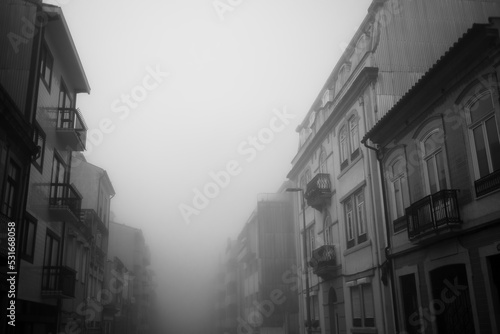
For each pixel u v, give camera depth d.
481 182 11.72
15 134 14.01
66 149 21.34
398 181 16.22
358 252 18.78
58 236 19.89
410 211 14.32
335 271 21.28
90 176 30.55
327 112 23.66
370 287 17.64
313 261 22.81
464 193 12.40
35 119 16.02
